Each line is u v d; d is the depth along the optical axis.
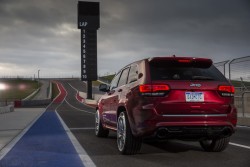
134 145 7.67
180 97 7.08
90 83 75.31
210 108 7.18
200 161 7.13
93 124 17.33
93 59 74.38
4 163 7.07
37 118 22.91
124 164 6.88
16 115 27.30
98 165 6.80
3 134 12.62
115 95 8.97
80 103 77.19
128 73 8.50
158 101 7.04
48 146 9.38
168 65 7.54
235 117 7.47
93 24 74.25
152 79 7.20
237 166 6.63
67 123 18.08
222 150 8.19
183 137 7.30
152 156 7.73
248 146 9.16
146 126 7.08
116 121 8.79
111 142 10.16
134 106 7.37
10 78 182.75
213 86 7.27
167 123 7.00
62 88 137.38
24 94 112.31
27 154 8.11
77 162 7.12
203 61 7.64
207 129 7.16
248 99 20.56
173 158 7.49
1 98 97.00
